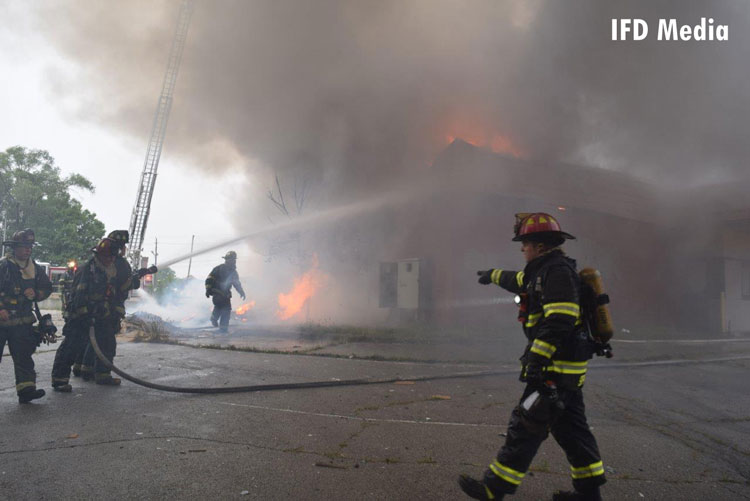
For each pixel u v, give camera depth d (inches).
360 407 181.0
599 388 229.0
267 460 127.1
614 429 166.1
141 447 134.5
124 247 215.8
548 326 89.4
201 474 117.3
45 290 186.4
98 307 203.2
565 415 97.1
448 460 130.1
